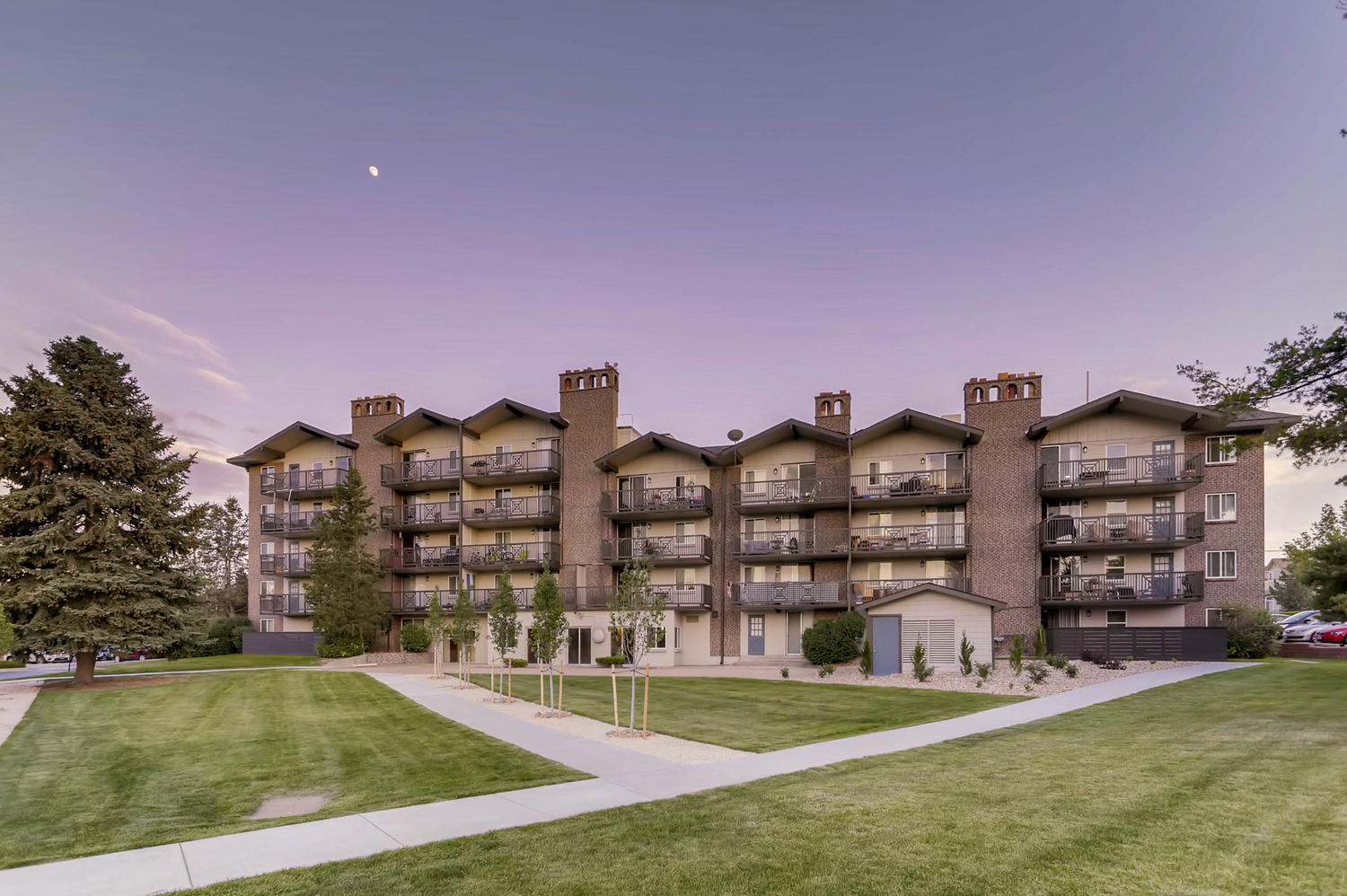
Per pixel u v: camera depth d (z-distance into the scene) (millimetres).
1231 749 11156
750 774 10828
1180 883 6078
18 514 26031
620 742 14047
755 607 35438
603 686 25156
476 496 42656
